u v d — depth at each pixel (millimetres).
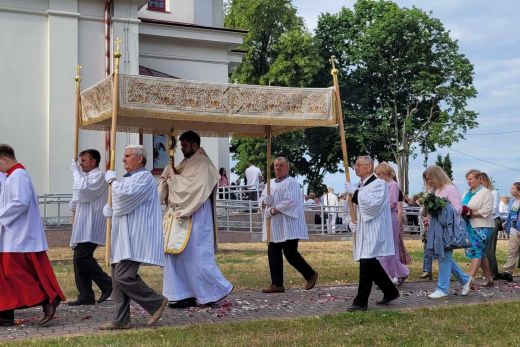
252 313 8922
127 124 10984
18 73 21656
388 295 9336
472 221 10898
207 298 9305
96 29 22797
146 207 7828
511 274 12672
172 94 9148
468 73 46844
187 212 9281
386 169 11484
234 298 10312
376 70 47688
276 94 9922
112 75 8648
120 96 8688
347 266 14766
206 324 7914
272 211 11102
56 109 21922
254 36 43375
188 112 9273
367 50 46438
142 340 6969
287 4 43812
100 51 22797
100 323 8188
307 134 46094
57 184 21719
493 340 6992
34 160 21656
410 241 23312
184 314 8828
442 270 10125
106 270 13445
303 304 9664
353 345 6773
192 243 9320
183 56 26344
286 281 12453
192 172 9391
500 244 23156
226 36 26656
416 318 8195
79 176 9594
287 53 42969
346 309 9133
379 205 8828
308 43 42875
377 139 46594
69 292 10836
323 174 48750
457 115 46406
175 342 6855
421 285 11812
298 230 11133
